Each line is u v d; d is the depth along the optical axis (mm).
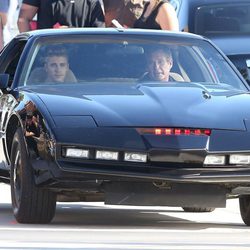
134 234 23781
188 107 25062
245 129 24656
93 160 24016
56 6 38781
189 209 31250
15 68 29031
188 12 45781
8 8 50188
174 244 22047
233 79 28766
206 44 29719
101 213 30156
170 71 28438
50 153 24188
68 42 28484
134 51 28516
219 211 31500
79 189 24250
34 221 25469
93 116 24484
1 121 27734
